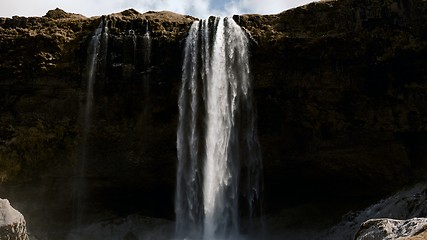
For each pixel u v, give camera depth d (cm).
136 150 2675
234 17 2667
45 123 2619
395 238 1500
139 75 2581
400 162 2541
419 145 2533
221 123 2631
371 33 2477
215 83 2623
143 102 2622
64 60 2584
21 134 2591
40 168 2616
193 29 2642
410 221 1563
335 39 2472
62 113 2627
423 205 2119
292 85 2555
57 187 2669
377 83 2498
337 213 2686
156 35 2612
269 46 2541
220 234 2692
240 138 2670
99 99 2606
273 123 2641
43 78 2572
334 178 2697
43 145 2616
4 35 2600
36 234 2592
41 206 2675
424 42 2430
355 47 2483
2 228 1645
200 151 2697
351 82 2514
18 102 2595
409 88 2464
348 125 2562
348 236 2402
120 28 2634
